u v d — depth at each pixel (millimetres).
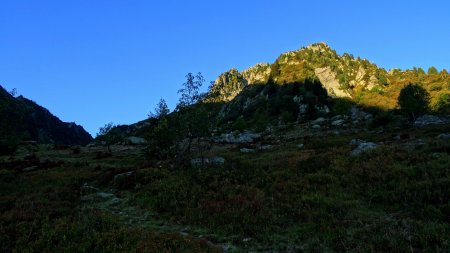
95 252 12500
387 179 20016
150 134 44906
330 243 12945
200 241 13164
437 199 15711
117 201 22141
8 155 59281
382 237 12664
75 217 17188
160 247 12180
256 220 16094
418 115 74625
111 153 67875
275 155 36844
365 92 174375
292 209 17031
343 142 46094
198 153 49938
